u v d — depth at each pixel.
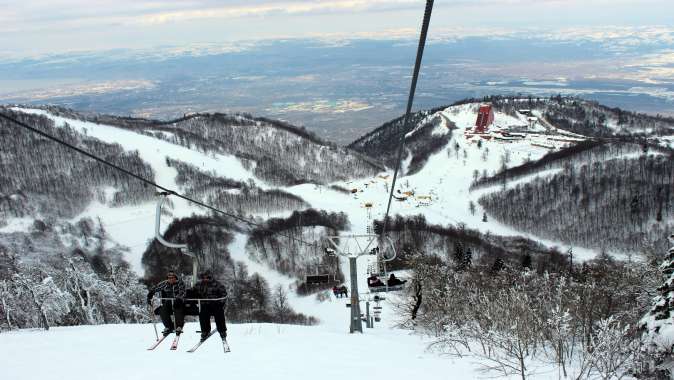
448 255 104.69
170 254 110.25
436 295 27.44
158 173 190.38
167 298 12.83
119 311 48.16
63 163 179.38
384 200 176.12
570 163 171.38
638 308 18.05
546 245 134.38
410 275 51.38
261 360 11.19
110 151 193.88
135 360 11.19
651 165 153.25
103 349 13.22
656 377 11.38
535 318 15.14
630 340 13.13
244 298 86.00
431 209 162.88
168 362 10.81
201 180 188.25
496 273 41.06
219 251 110.00
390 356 12.78
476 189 177.62
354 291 24.23
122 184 178.00
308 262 104.12
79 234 143.75
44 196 162.12
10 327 36.66
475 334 14.52
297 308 84.62
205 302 12.68
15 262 48.59
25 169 170.88
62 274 43.53
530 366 11.98
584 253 130.75
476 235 127.44
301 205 164.62
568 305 17.39
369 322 37.22
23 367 11.23
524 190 159.00
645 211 136.38
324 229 124.62
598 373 11.14
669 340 12.36
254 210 159.12
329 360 11.59
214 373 9.66
